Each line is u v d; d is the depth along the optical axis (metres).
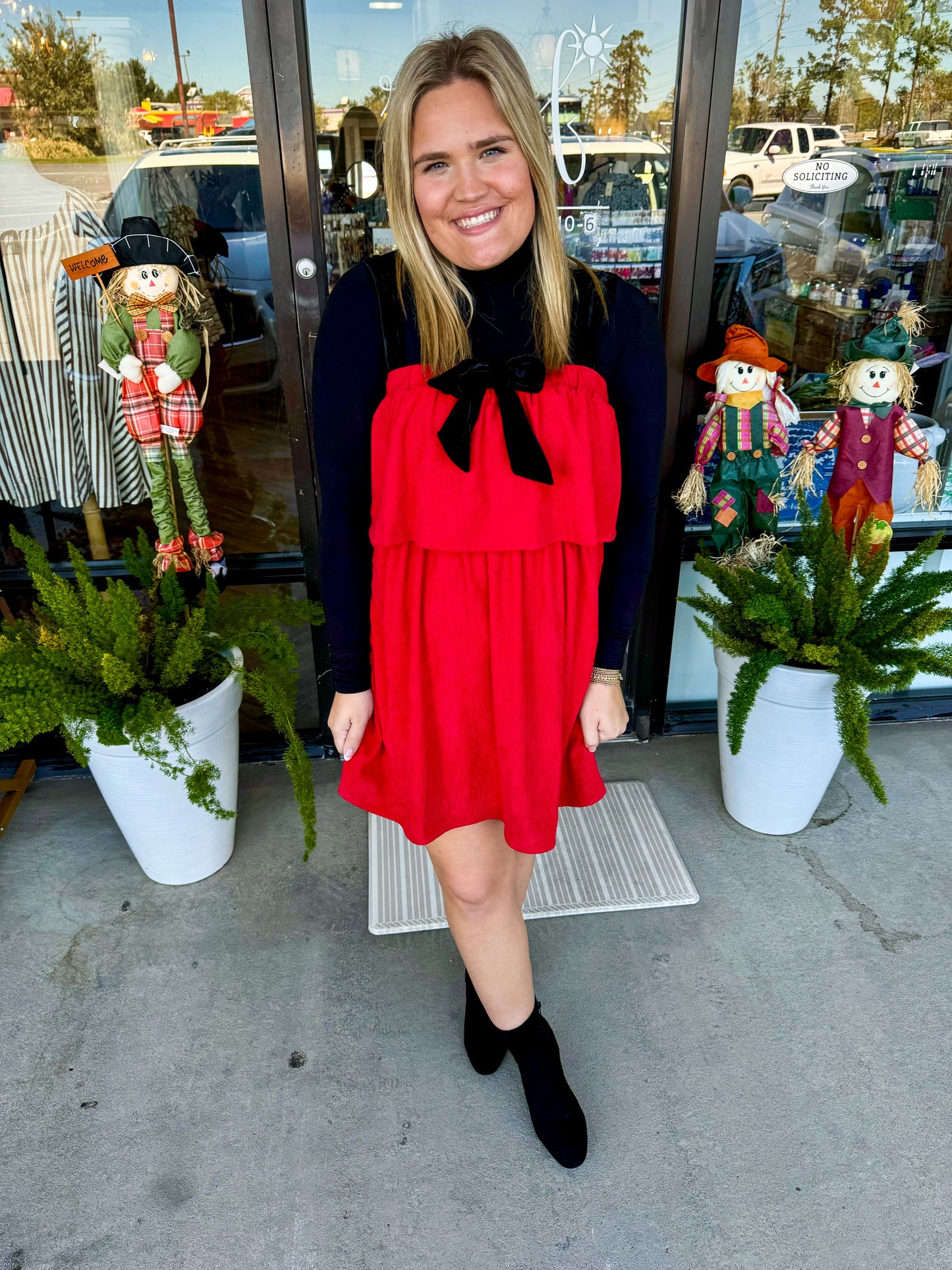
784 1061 1.74
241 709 2.72
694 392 2.26
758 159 2.10
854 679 1.88
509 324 1.25
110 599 1.90
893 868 2.23
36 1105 1.67
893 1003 1.86
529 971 1.53
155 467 2.12
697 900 2.12
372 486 1.29
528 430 1.17
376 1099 1.67
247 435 2.35
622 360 1.26
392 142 1.13
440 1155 1.58
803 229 2.19
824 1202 1.50
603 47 1.97
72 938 2.04
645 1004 1.86
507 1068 1.73
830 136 2.10
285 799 2.49
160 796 1.98
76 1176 1.55
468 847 1.39
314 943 2.02
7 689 1.80
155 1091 1.69
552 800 1.37
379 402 1.25
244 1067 1.74
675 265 2.12
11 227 2.10
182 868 2.15
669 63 1.99
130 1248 1.44
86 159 2.07
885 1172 1.54
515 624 1.24
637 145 2.07
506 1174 1.55
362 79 1.97
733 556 2.26
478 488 1.19
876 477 2.16
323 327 1.22
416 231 1.17
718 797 2.49
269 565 2.48
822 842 2.32
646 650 2.57
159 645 1.95
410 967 1.96
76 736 1.84
